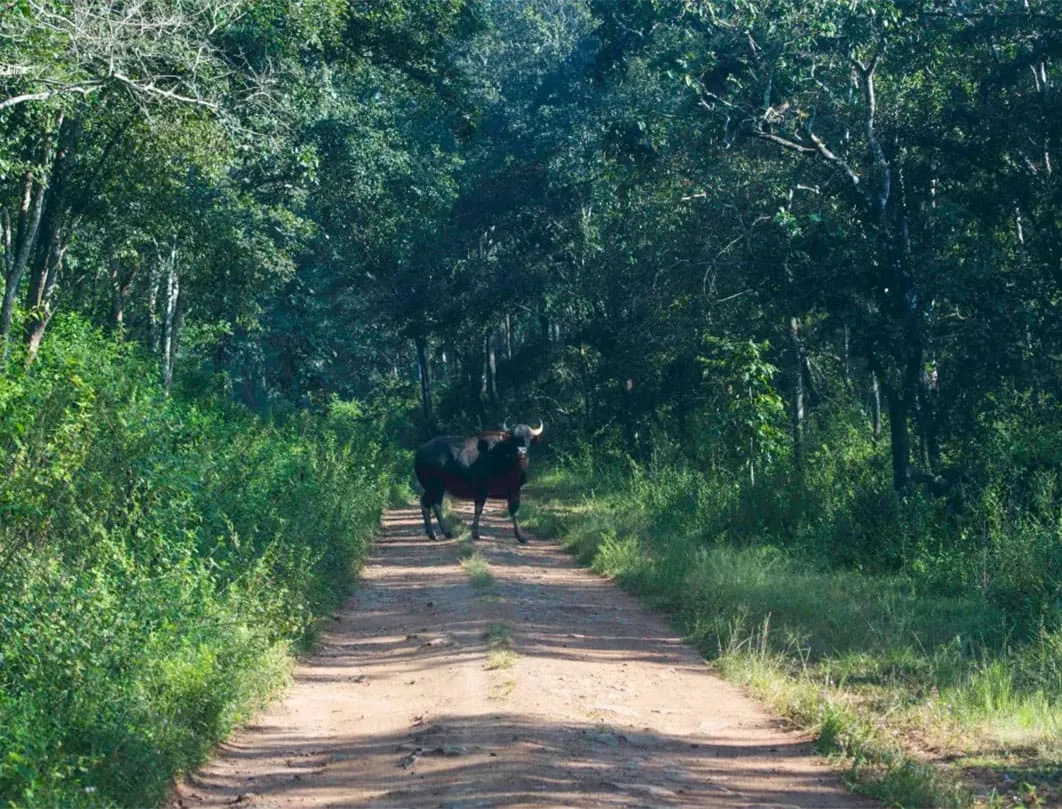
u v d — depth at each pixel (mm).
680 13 23359
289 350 48406
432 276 44375
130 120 20516
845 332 25953
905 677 10461
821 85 23672
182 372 33906
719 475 23172
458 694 9656
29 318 20062
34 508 9688
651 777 7312
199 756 7594
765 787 7324
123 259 28484
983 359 21016
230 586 10773
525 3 57125
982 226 22672
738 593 13891
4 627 8227
